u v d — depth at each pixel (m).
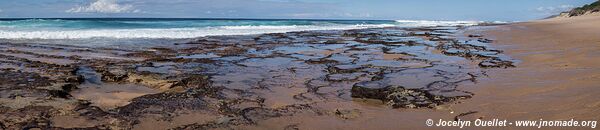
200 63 10.72
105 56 12.60
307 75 8.96
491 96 6.30
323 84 7.89
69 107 5.80
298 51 14.16
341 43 17.64
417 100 6.20
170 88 7.83
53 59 11.65
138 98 6.48
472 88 6.93
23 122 5.12
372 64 10.41
